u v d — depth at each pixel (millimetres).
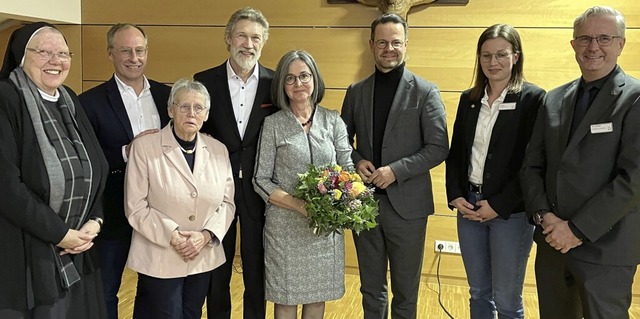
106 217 2518
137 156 2281
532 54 3928
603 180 2041
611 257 2033
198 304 2410
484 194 2484
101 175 2166
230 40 2578
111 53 2607
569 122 2156
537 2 3877
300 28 4219
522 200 2416
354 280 4133
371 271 2709
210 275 2469
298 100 2412
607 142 2025
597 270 2064
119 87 2617
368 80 2727
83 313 2117
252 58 2551
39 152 1911
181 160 2285
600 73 2092
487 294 2643
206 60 4371
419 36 4055
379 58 2596
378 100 2654
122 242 2572
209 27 4340
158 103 2715
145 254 2266
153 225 2223
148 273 2236
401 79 2627
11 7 3836
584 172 2064
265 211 2521
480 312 2641
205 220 2318
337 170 2303
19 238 1891
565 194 2115
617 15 2064
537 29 3900
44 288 1904
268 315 3391
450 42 4016
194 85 2311
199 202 2279
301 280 2395
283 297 2398
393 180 2516
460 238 2660
